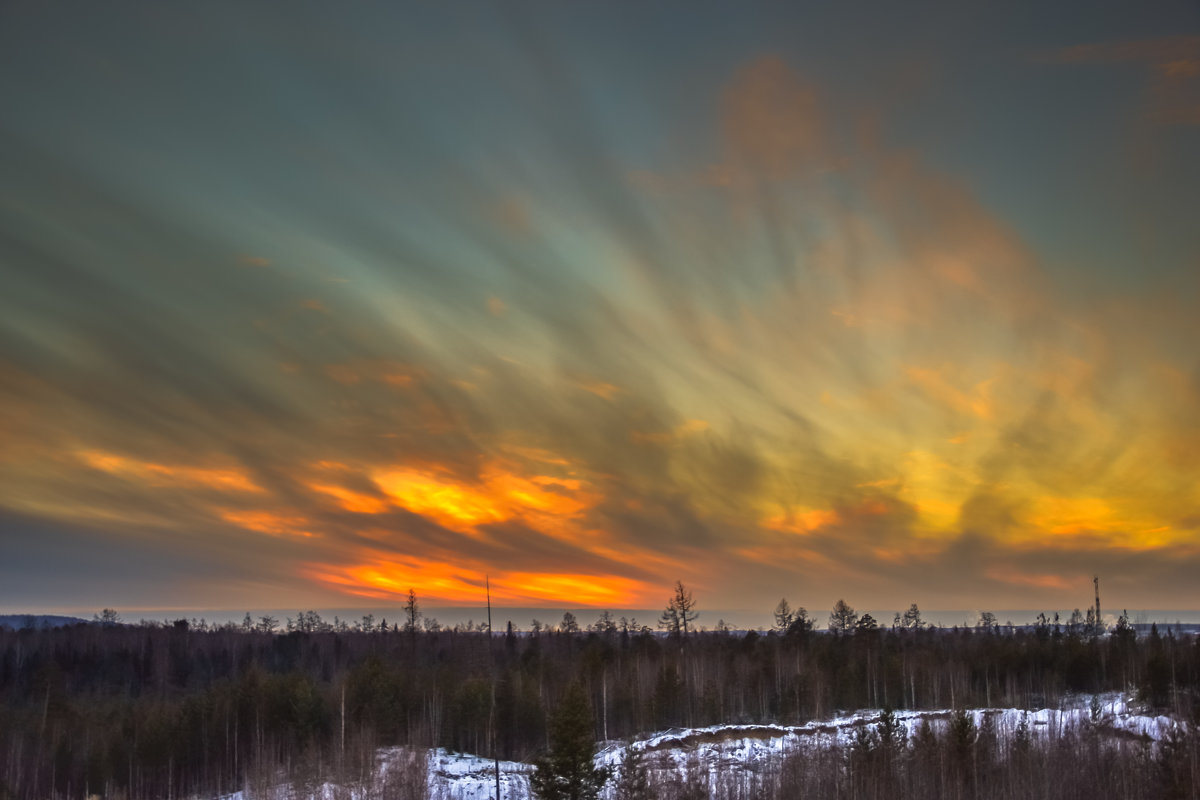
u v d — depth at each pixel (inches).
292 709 3294.8
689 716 3550.7
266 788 2640.3
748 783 2429.9
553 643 5492.1
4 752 3262.8
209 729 3292.3
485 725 3238.2
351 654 5561.0
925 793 2087.8
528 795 2428.6
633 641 5182.1
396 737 3334.2
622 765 2201.0
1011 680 3887.8
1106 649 4244.6
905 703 3875.5
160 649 5585.6
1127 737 2468.0
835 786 2129.7
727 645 5083.7
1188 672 3223.4
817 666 3855.8
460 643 5526.6
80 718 3585.1
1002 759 2325.3
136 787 3041.3
